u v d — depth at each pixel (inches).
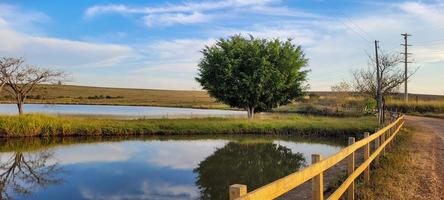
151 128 1278.3
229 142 1110.4
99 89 5388.8
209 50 1600.6
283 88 1596.9
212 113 2133.4
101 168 708.7
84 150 928.9
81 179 617.6
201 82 1621.6
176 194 527.8
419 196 393.1
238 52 1558.8
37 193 532.4
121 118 1509.6
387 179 458.6
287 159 828.0
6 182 599.8
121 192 534.6
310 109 2345.0
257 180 623.8
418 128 1269.7
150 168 712.4
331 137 1250.0
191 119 1482.5
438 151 741.9
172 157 840.3
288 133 1315.2
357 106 2204.7
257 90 1555.1
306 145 1053.8
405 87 2596.0
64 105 2989.7
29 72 1334.9
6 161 781.9
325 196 399.9
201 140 1152.8
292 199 408.2
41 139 1113.4
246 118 1552.7
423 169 542.3
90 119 1344.7
